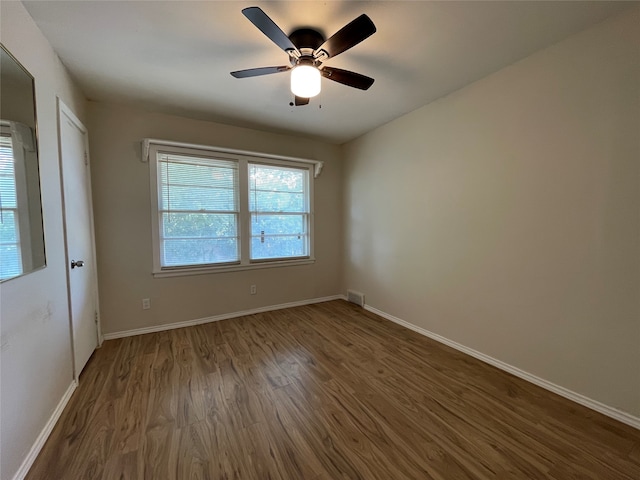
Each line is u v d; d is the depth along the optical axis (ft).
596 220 5.79
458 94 8.41
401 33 5.89
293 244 13.15
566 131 6.16
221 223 11.26
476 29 5.77
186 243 10.61
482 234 7.95
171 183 10.24
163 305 10.25
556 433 5.26
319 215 13.69
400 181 10.68
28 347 4.64
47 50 5.81
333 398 6.29
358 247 13.15
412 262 10.30
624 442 5.03
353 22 4.65
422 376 7.21
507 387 6.73
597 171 5.74
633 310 5.39
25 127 4.77
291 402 6.14
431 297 9.60
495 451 4.85
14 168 4.37
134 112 9.50
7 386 4.04
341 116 10.43
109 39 5.94
